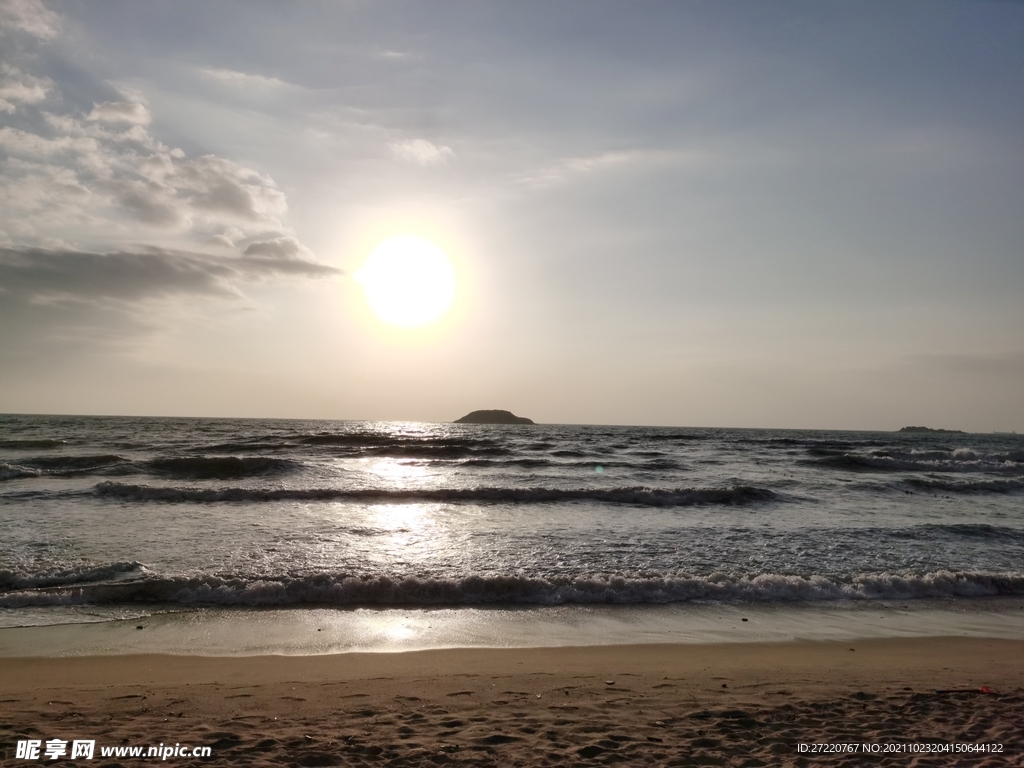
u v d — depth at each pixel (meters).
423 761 5.34
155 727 5.96
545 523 18.70
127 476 28.23
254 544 15.00
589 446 56.25
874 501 24.81
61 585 11.39
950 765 5.36
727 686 7.51
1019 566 14.68
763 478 32.28
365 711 6.52
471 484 27.97
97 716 6.24
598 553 14.92
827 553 15.43
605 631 10.01
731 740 5.84
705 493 23.73
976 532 18.06
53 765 5.05
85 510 19.02
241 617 10.23
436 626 10.05
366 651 8.83
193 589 11.20
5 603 10.43
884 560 14.90
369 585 11.57
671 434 96.00
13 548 13.86
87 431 64.38
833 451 53.88
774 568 13.91
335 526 17.58
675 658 8.72
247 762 5.23
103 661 8.20
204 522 17.64
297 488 24.69
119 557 13.34
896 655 9.01
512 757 5.44
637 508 21.88
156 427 77.75
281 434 63.53
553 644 9.31
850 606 11.67
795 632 10.12
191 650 8.72
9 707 6.46
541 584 11.97
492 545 15.62
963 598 12.34
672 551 15.26
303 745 5.61
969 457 47.28
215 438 54.50
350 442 52.50
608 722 6.27
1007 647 9.50
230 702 6.75
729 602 11.74
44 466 30.50
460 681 7.59
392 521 18.61
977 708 6.73
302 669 8.01
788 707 6.73
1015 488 29.44
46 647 8.68
